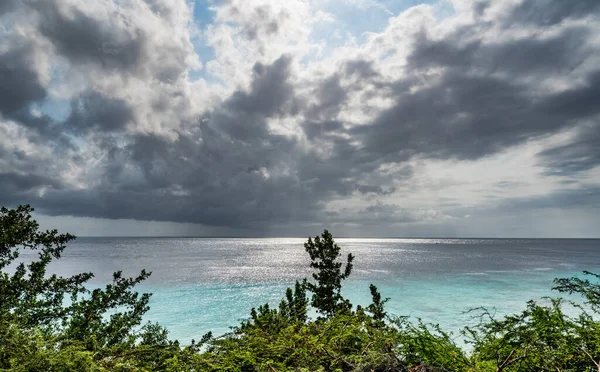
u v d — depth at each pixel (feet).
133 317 19.74
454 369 10.13
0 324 11.87
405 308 121.39
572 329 10.08
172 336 86.63
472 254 489.67
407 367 10.36
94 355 11.64
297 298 32.09
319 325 14.79
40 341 11.21
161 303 140.15
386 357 10.33
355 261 358.64
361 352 11.05
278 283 198.39
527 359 10.19
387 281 203.62
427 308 120.78
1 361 10.45
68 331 16.02
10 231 17.67
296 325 14.94
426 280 207.51
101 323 18.12
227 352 12.28
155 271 261.85
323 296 34.68
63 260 376.48
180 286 188.65
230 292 167.94
